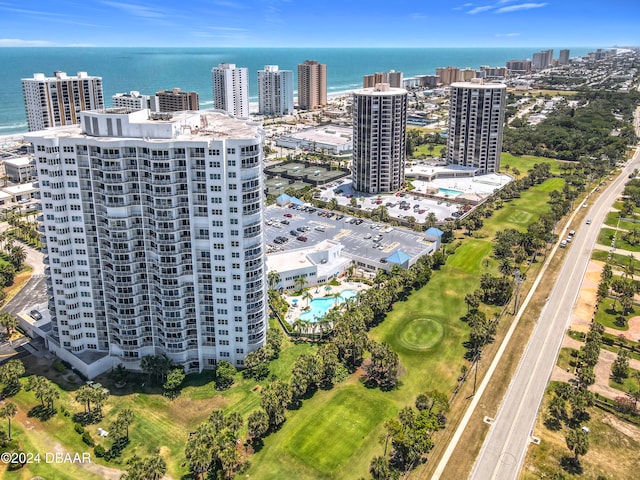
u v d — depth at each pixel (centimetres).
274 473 14262
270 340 19238
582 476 14325
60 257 17550
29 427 15762
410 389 17838
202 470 13675
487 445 15400
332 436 15612
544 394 17638
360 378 18375
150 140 16288
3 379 17025
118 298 17562
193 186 16588
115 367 18512
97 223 17175
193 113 19088
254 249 17638
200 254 17350
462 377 18450
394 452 15075
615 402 17012
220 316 18088
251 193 16975
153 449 15088
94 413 16350
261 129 18150
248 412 16612
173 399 17162
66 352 18675
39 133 17275
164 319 17650
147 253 17450
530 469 14562
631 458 15000
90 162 16638
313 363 17562
